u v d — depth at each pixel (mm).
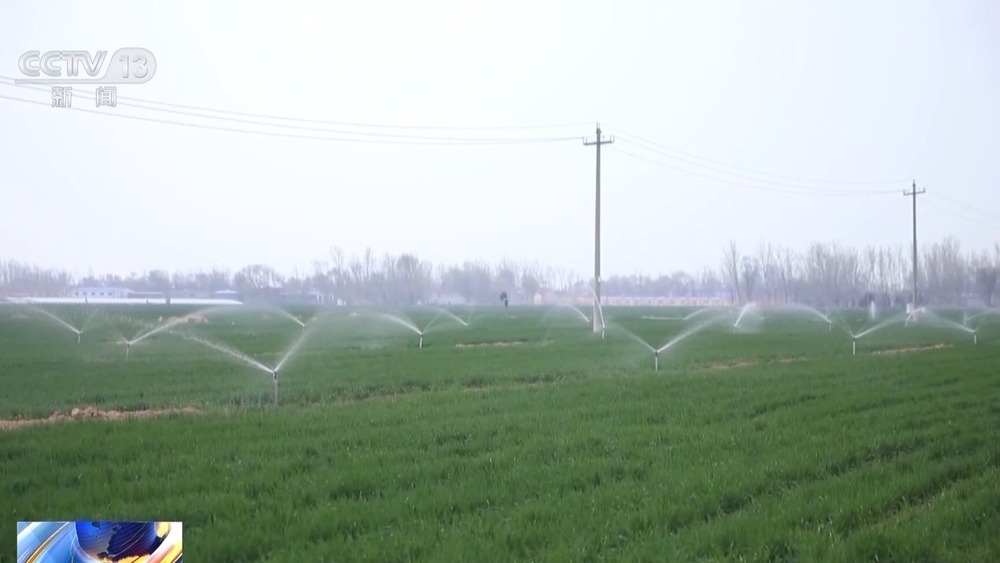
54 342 36969
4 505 8992
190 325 53031
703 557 7559
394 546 7621
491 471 10727
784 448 12203
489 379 22453
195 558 7449
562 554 7391
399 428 13859
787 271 110125
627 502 9180
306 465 11141
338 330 49000
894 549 7715
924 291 106250
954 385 20406
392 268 124812
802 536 7961
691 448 12320
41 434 13414
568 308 105375
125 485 9883
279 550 7555
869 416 15391
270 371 24078
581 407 16484
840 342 39344
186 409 16969
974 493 9602
